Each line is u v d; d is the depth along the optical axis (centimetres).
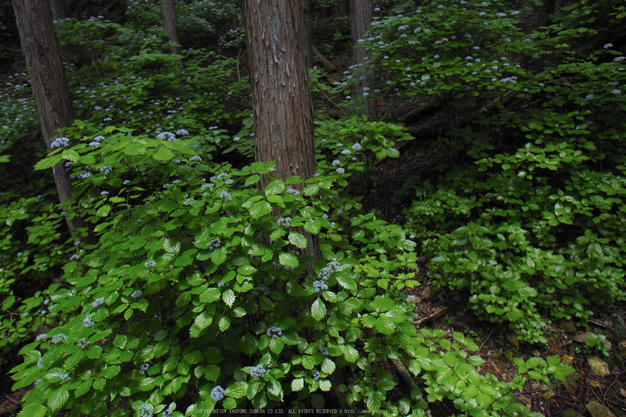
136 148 175
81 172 214
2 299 370
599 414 212
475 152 333
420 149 434
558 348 254
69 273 293
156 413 171
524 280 276
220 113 489
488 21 339
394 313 182
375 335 240
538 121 334
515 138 369
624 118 329
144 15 748
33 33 367
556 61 385
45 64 377
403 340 199
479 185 322
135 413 172
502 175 320
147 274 178
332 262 204
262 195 189
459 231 292
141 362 186
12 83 686
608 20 400
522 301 263
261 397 181
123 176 354
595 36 418
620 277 257
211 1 827
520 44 358
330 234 249
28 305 296
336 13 888
